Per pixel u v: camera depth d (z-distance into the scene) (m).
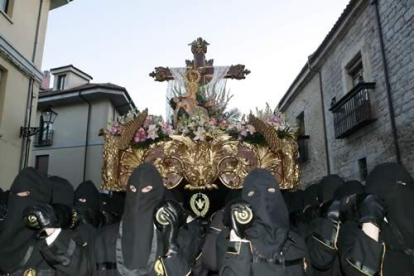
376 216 2.10
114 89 15.80
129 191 2.41
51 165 16.28
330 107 10.55
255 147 4.37
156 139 4.44
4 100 8.16
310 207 3.86
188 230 2.70
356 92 8.92
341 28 10.11
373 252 2.06
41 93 16.88
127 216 2.36
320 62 11.95
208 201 4.73
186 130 4.38
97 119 16.06
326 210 3.16
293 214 4.48
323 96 11.88
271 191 2.37
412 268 2.21
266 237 2.26
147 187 2.40
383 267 2.16
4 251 2.38
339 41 10.60
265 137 4.29
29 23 9.38
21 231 2.43
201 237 3.03
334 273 2.74
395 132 7.78
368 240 2.09
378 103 8.50
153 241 2.32
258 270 2.18
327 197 3.74
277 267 2.20
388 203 2.33
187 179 4.30
